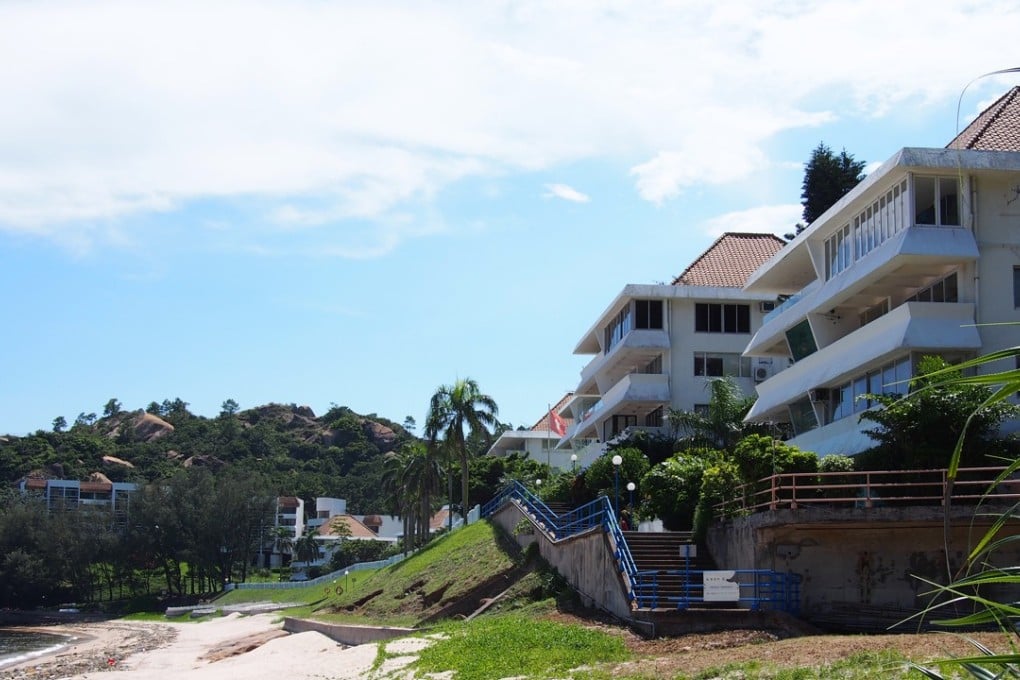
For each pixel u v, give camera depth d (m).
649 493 35.69
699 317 55.44
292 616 59.00
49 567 108.94
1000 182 32.66
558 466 81.56
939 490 25.98
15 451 167.75
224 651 49.78
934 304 31.91
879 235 34.78
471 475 83.50
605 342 62.47
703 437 47.28
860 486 24.86
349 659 31.59
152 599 108.62
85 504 123.81
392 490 105.56
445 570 49.03
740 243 61.06
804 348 41.50
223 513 114.12
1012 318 31.67
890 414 27.28
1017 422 29.53
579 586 33.56
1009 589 23.55
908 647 18.95
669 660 21.98
